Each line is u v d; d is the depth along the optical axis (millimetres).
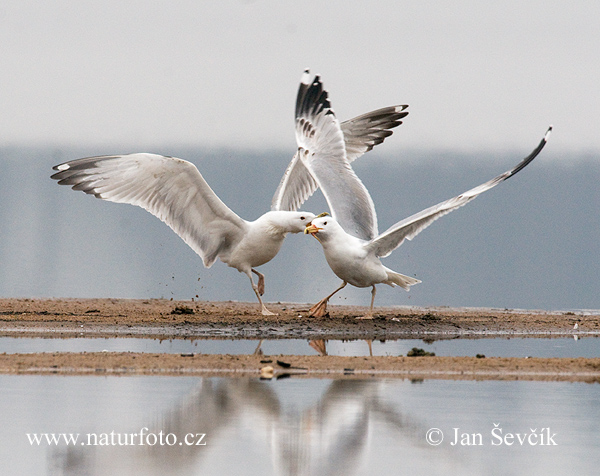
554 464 9336
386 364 13734
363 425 10461
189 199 17172
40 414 10719
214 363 13516
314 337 16984
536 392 12133
